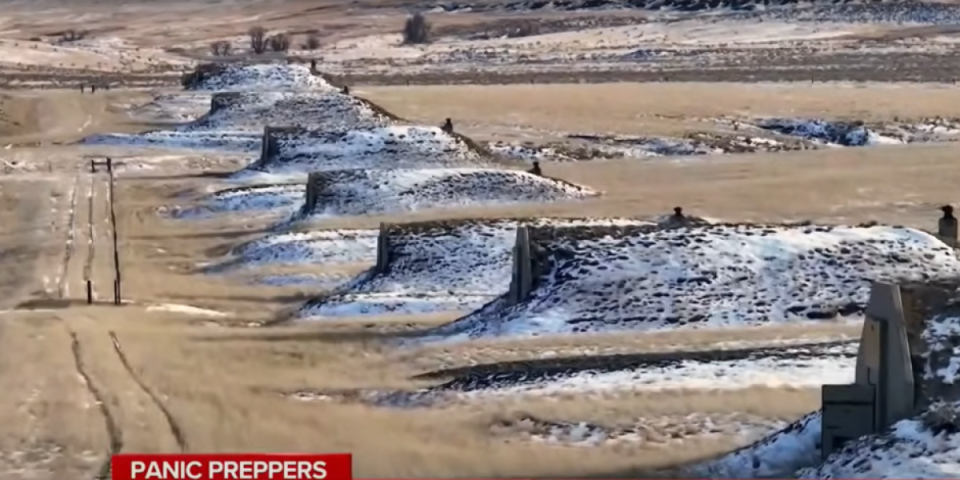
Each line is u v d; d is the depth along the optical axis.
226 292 155.88
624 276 125.75
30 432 82.25
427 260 155.25
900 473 59.69
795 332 112.94
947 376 65.44
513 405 87.00
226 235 196.00
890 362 66.94
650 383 90.81
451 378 100.25
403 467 73.56
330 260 170.38
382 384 98.62
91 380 99.81
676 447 75.94
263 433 81.94
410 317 132.25
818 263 126.88
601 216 194.25
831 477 62.72
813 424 72.69
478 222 163.12
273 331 124.75
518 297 128.12
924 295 69.56
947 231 145.38
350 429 83.44
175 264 176.88
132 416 86.88
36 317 133.12
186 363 107.88
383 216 199.88
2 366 105.75
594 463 73.81
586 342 112.81
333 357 111.50
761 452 71.81
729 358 99.19
